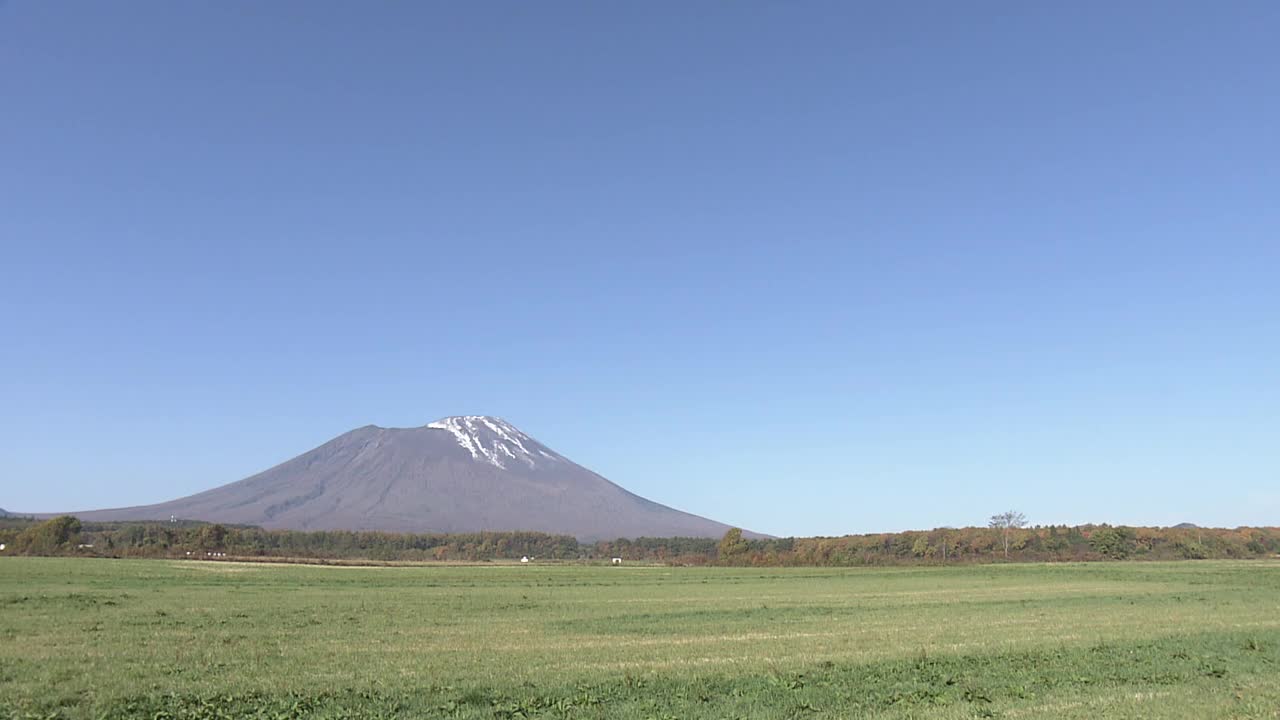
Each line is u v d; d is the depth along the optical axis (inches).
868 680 924.0
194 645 1179.9
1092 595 2358.5
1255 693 850.1
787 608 1924.2
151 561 3934.5
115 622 1441.9
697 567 4670.3
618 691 854.5
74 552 4763.8
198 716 729.6
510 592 2422.5
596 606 1951.3
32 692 815.1
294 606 1840.6
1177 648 1204.5
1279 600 2151.8
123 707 753.0
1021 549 5856.3
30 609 1636.3
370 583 2746.1
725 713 747.4
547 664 1038.4
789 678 927.7
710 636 1362.0
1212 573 3503.9
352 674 944.3
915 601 2145.7
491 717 730.2
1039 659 1093.8
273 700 792.3
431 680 906.7
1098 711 760.3
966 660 1082.1
